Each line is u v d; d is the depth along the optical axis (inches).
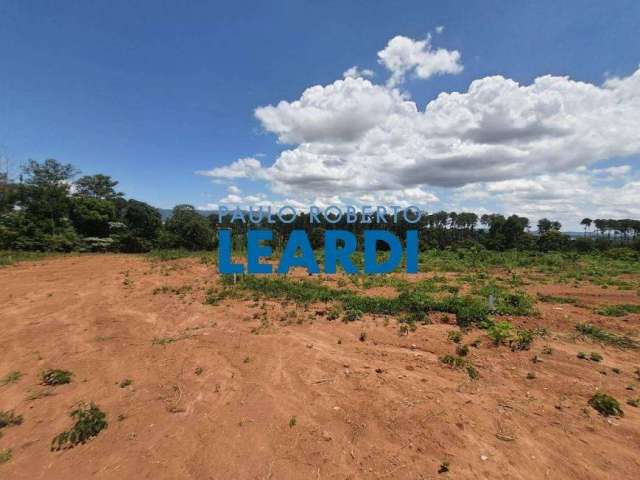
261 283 456.1
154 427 148.9
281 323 297.4
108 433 145.6
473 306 315.6
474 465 122.3
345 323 295.4
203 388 182.2
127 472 122.8
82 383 192.5
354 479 116.5
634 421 149.5
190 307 354.0
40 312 340.5
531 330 268.2
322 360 216.5
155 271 613.9
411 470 120.0
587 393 173.9
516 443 134.4
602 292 447.2
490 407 160.1
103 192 1619.1
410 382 185.5
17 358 229.0
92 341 259.6
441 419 149.4
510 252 1244.5
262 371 201.5
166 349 238.5
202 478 118.7
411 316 306.5
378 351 232.1
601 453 129.3
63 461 129.9
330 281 507.8
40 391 184.1
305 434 140.7
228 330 280.1
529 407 160.4
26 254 888.3
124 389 183.9
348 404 163.3
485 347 237.3
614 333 269.0
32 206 1074.1
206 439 139.4
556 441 136.0
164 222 1387.8
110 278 534.0
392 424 146.8
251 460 126.3
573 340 249.9
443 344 243.6
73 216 1181.1
